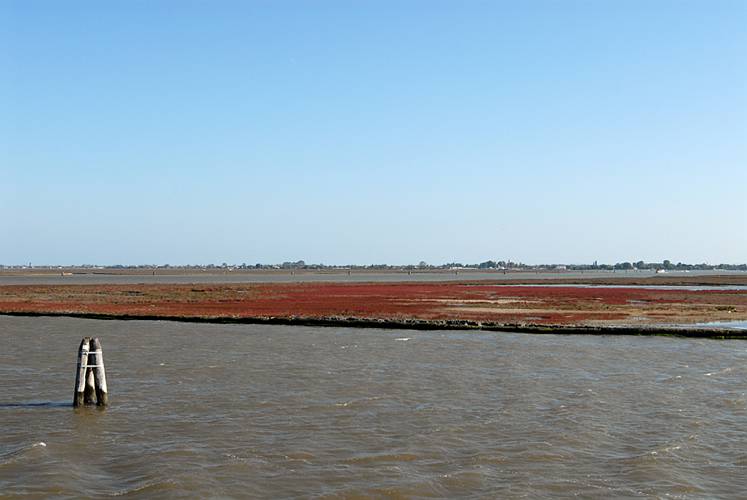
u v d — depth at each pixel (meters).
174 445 16.80
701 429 18.56
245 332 41.66
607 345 36.25
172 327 44.38
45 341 36.50
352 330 43.06
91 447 16.69
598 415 20.11
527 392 23.53
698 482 14.41
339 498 13.37
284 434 17.84
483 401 22.00
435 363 29.86
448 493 13.71
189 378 25.83
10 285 115.69
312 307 61.19
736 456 16.19
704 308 61.03
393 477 14.53
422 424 18.92
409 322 44.12
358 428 18.45
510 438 17.53
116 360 30.09
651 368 28.89
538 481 14.40
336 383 24.92
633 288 110.06
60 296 77.56
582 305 64.94
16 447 16.72
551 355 32.47
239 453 16.14
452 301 70.88
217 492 13.61
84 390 20.88
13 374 26.59
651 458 15.84
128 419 19.38
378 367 28.66
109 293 84.94
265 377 26.09
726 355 32.81
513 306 63.34
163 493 13.52
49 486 13.87
